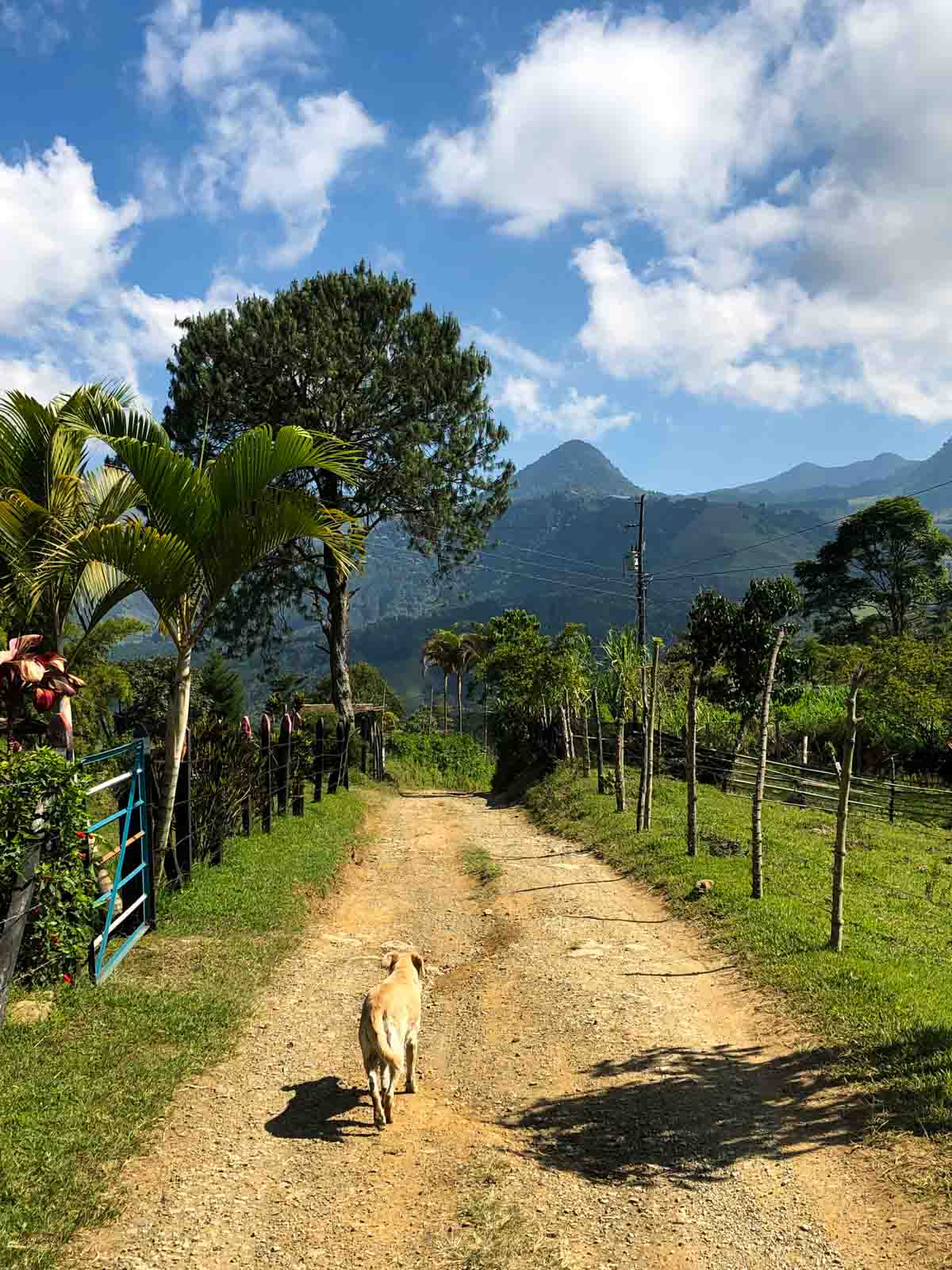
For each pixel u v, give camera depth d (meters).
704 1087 6.32
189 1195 4.83
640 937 10.48
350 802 23.98
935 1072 5.96
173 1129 5.55
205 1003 7.59
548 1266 4.26
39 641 8.24
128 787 9.57
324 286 32.59
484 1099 6.29
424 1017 8.16
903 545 64.12
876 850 16.45
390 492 33.84
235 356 30.31
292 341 30.11
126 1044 6.60
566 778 24.77
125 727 17.64
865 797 23.59
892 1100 5.76
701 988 8.55
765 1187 4.98
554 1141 5.61
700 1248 4.43
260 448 10.22
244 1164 5.21
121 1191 4.79
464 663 66.62
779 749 30.73
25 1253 4.14
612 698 29.34
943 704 28.73
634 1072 6.63
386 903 12.88
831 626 67.69
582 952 9.88
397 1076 5.91
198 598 11.27
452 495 35.03
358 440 33.12
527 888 13.48
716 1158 5.32
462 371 33.72
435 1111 6.04
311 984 8.73
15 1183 4.65
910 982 7.91
